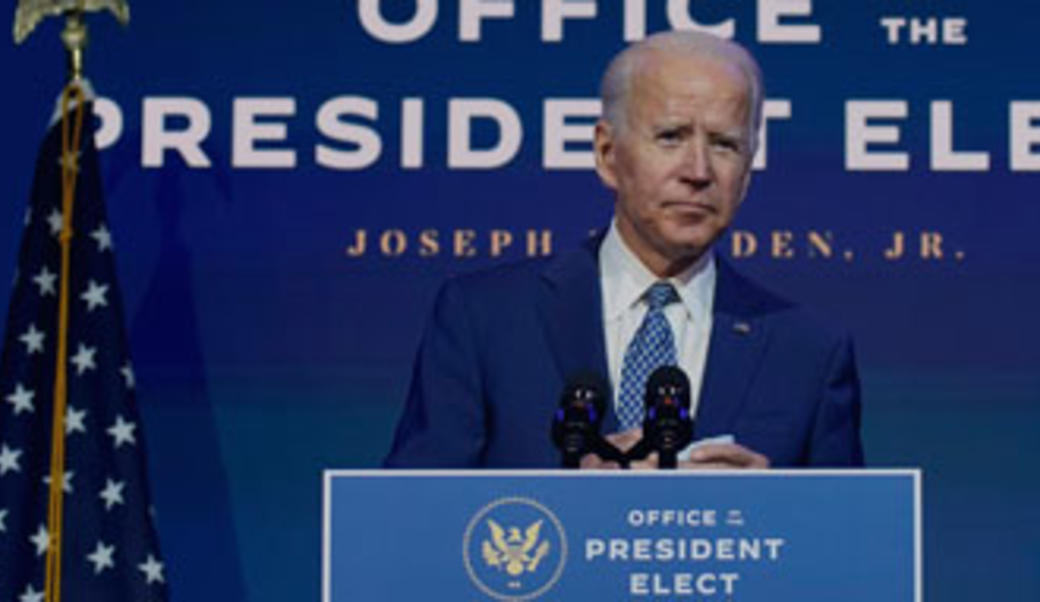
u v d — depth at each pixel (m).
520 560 8.88
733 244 14.61
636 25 14.84
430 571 8.91
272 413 14.75
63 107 14.02
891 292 14.63
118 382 13.73
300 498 14.70
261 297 14.80
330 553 8.92
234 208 14.85
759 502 8.89
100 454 13.62
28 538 13.45
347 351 14.76
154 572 13.52
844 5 14.81
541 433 14.02
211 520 14.68
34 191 13.97
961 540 14.56
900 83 14.79
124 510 13.55
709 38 14.29
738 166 14.17
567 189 14.75
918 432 14.59
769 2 14.83
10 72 14.91
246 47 14.93
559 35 14.86
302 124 14.90
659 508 8.88
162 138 14.88
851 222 14.69
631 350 14.06
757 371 14.19
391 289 14.78
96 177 14.02
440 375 14.30
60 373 13.60
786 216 14.68
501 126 14.84
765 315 14.39
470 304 14.41
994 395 14.63
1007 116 14.76
